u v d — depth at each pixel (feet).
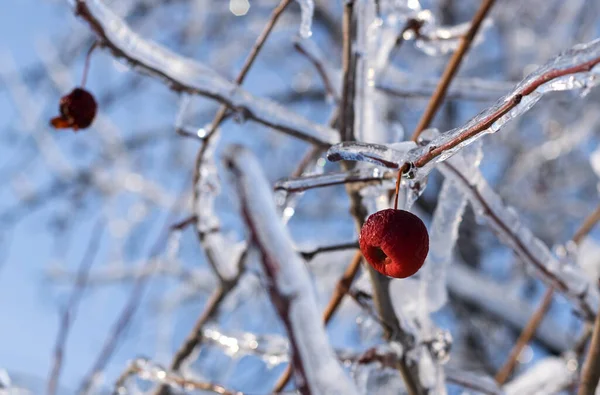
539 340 3.34
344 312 4.02
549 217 4.45
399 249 1.27
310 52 1.75
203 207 1.73
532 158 4.33
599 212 1.76
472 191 1.49
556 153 4.19
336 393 1.31
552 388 2.02
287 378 1.62
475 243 4.36
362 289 1.56
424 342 1.52
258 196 1.37
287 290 1.34
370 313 1.54
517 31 4.74
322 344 1.33
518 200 4.47
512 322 3.39
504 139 4.57
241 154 1.39
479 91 1.82
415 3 1.70
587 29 4.33
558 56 1.19
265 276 1.35
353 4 1.51
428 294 1.54
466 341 4.21
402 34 1.71
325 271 3.67
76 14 1.52
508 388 2.11
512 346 4.27
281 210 1.59
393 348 1.50
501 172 4.82
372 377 1.65
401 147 1.36
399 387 3.30
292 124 1.59
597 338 1.43
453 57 1.62
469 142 1.23
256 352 1.70
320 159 1.95
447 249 1.53
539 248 1.56
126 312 1.75
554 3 4.89
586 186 4.55
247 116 1.58
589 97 4.27
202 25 4.41
